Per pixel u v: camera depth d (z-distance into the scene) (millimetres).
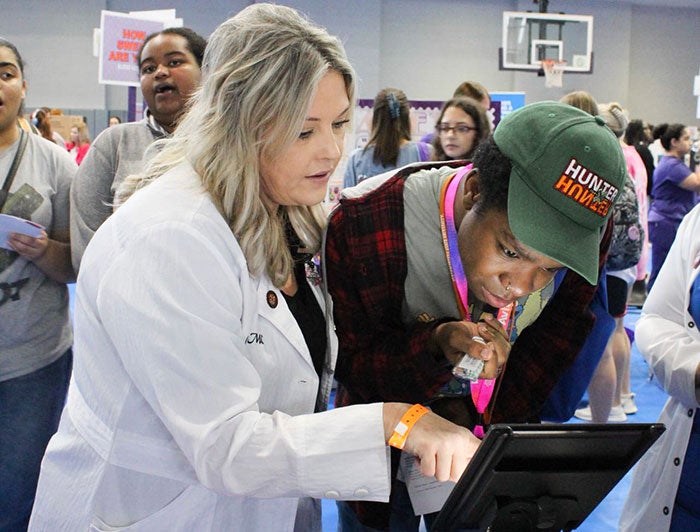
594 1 12609
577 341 1354
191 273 931
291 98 952
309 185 1026
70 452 1070
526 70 11992
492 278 1135
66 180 2195
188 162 1040
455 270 1225
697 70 13227
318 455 927
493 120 4957
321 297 1228
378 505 1377
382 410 964
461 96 3939
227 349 935
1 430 2055
